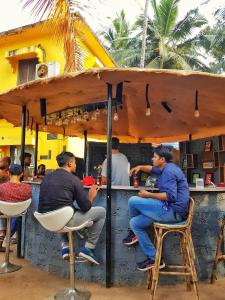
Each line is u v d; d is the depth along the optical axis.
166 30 18.61
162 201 3.44
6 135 10.91
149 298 3.45
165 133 8.11
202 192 4.13
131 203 3.58
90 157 9.52
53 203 3.38
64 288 3.75
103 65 13.69
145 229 3.71
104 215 3.72
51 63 6.16
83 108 5.20
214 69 17.94
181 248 3.65
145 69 3.47
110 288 3.75
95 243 3.73
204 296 3.54
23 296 3.51
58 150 10.51
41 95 4.73
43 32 11.13
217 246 3.94
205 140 8.55
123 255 3.88
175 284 3.86
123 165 4.80
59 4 5.34
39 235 4.59
